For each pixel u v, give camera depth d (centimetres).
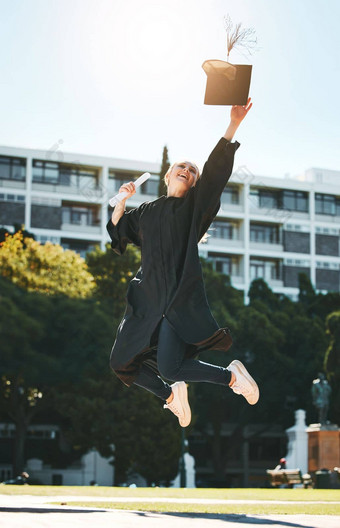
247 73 562
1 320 4166
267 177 7269
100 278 4531
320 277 7394
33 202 6625
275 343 4900
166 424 3988
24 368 4184
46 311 4297
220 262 7175
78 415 4009
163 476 4062
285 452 6088
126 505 738
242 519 545
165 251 564
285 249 7331
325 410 3284
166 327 555
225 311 4909
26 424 4512
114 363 580
